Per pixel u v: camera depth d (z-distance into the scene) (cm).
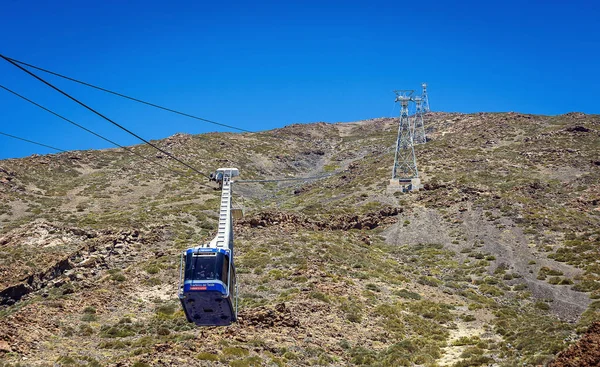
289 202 13675
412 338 5469
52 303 5781
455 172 13775
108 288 6581
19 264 7281
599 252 8300
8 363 4125
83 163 17050
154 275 7075
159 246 8656
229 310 3469
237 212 3900
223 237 3638
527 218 9912
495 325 5925
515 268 8194
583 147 14950
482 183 12269
